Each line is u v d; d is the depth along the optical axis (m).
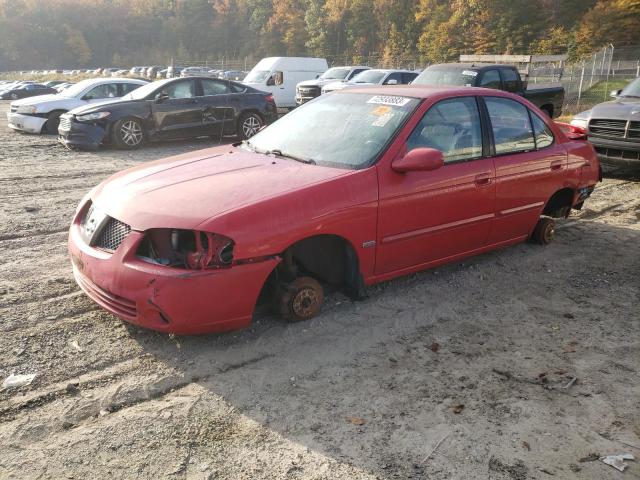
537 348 3.72
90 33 127.69
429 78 13.62
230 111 13.22
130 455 2.59
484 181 4.53
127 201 3.53
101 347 3.50
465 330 3.93
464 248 4.62
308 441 2.74
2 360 3.30
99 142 11.52
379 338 3.76
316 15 109.12
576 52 65.06
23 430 2.72
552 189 5.29
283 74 21.05
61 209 6.80
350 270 3.97
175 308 3.17
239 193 3.51
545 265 5.24
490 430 2.86
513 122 4.96
